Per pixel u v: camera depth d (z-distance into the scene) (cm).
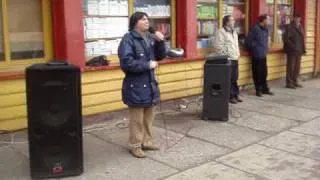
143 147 598
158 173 523
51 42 693
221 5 966
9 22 650
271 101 936
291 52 1084
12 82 636
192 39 876
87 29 732
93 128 698
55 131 492
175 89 855
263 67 985
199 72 899
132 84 552
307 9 1213
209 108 756
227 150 609
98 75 718
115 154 584
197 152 598
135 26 550
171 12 866
